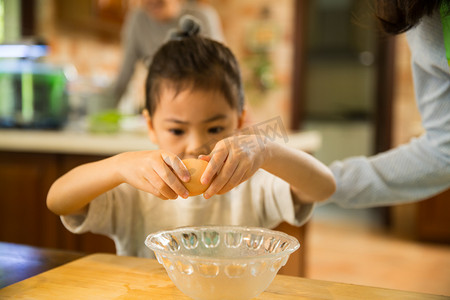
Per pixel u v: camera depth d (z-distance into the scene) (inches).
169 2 91.9
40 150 71.1
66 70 80.2
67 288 25.6
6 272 28.9
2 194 73.2
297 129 171.3
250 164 26.8
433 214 129.4
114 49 130.1
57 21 103.0
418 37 32.2
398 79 152.3
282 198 36.9
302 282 26.8
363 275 101.1
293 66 169.5
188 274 21.5
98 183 30.5
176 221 40.7
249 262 20.8
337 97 214.4
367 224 153.7
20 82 73.9
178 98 35.8
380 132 157.6
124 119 79.5
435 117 36.2
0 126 75.9
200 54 37.3
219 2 173.3
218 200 41.0
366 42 209.8
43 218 71.8
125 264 29.6
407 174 38.5
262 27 170.6
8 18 93.0
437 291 91.5
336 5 216.2
